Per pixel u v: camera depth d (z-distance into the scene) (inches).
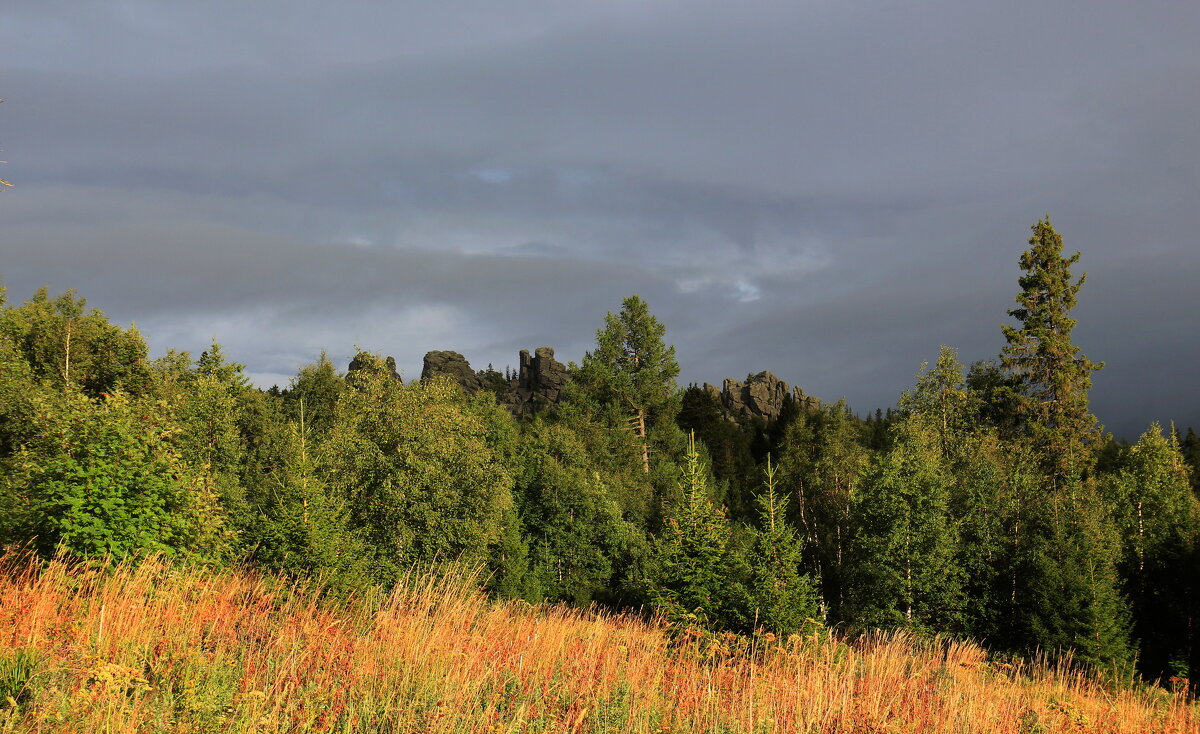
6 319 1405.0
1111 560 987.9
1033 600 985.5
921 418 1823.3
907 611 1071.6
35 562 350.0
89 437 417.7
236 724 198.7
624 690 274.7
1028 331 2003.0
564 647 331.0
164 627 264.7
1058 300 2007.9
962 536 1165.7
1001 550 1091.9
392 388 1027.9
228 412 1217.4
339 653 262.8
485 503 986.1
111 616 262.2
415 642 281.1
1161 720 449.1
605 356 2293.3
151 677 226.1
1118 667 869.2
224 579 375.9
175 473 459.2
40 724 176.6
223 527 506.3
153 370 1519.4
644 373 2260.1
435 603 357.7
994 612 1036.5
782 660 406.6
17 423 663.1
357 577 628.4
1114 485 1501.0
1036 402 1937.7
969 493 1224.8
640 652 358.6
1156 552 1032.8
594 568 1200.8
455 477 981.8
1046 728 355.9
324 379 2016.5
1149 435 1697.8
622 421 2192.4
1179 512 1341.0
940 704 347.9
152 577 334.0
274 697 218.8
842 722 286.2
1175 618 970.1
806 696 303.3
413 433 975.0
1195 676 911.7
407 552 920.3
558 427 1727.4
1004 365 2004.2
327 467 951.6
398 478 937.5
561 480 1235.2
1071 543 997.8
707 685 302.8
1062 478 1679.4
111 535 396.8
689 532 623.8
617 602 1099.9
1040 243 2044.8
